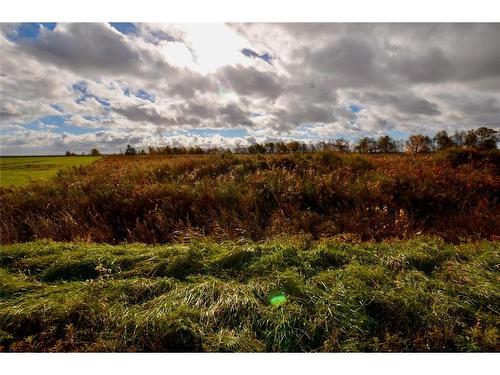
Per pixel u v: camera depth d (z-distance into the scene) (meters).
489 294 3.89
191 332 3.43
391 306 3.68
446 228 6.88
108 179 10.35
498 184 9.01
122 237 7.00
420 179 9.23
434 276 4.41
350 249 5.09
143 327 3.49
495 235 6.27
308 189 8.05
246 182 8.83
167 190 8.28
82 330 3.52
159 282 4.24
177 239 6.53
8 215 7.98
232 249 5.00
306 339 3.45
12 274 4.71
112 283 4.24
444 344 3.38
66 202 8.52
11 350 3.36
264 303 3.87
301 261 4.70
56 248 5.46
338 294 3.89
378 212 7.12
